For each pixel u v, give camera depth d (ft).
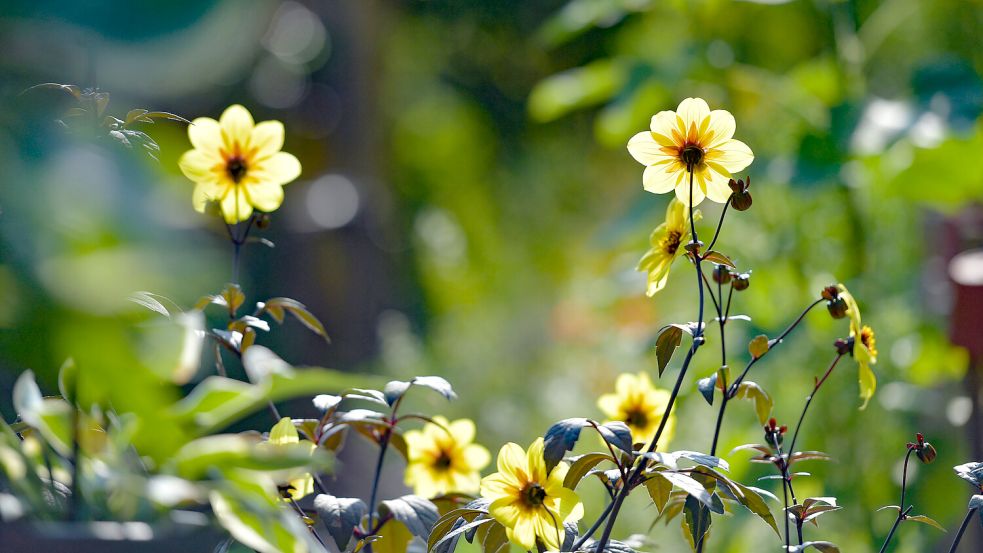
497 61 38.70
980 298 11.85
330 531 8.83
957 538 9.00
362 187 30.30
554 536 8.89
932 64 13.93
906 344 13.92
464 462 9.50
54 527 7.95
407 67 38.17
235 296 9.18
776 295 14.20
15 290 6.03
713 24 16.61
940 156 13.55
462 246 38.19
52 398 8.45
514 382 27.66
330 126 30.76
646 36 19.48
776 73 16.52
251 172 9.15
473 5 36.91
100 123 8.48
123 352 6.83
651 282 9.08
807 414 13.37
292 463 7.98
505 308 35.70
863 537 11.95
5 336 6.26
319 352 27.68
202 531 7.99
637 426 9.46
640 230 15.92
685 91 16.80
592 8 18.13
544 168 39.32
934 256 13.92
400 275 37.09
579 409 24.00
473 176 41.65
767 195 14.71
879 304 14.32
